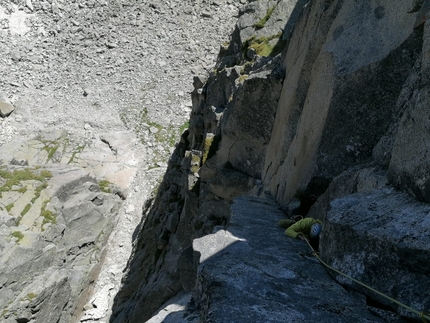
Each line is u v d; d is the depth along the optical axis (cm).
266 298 414
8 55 4706
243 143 1176
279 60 1134
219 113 1438
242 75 1327
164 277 1565
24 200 2659
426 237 385
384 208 457
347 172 616
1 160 3519
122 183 3478
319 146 688
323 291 439
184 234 1567
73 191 2908
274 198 910
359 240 439
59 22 5112
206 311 418
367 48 652
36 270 2339
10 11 5088
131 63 4794
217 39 5072
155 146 3894
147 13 5291
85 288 2552
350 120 652
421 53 534
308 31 934
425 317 360
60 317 2314
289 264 497
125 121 4178
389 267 405
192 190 1479
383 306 415
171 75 4675
